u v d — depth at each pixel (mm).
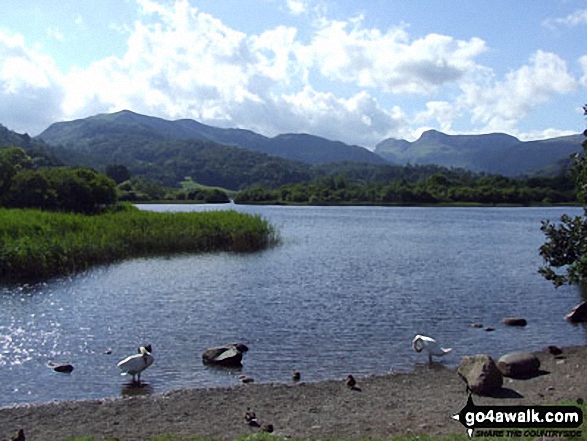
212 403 12625
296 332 19656
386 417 11578
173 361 16328
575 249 17844
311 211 137250
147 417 11758
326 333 19531
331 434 10578
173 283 29953
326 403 12641
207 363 16094
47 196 64375
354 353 17141
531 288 29000
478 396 12898
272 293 27250
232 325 20656
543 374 14594
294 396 13141
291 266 37125
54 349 17562
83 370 15547
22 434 10438
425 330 20000
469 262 39938
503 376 14609
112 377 14969
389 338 18906
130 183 184250
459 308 23844
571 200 172500
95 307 23750
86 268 34938
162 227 45531
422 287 29203
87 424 11391
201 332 19688
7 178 65625
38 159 177750
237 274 33406
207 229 46344
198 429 11031
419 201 179000
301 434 10617
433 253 45719
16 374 15172
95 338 18859
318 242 54656
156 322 21109
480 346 17969
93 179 72062
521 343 18328
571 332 19766
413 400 12781
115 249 38906
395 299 25812
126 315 22234
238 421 11477
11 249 30922
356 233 67125
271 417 11727
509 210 146500
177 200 183250
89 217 46125
